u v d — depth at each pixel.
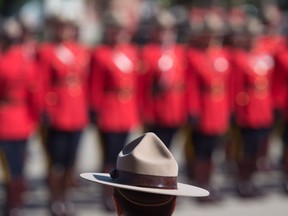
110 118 41.88
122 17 42.47
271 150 63.72
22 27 39.81
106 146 42.22
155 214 15.98
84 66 41.31
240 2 73.38
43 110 40.06
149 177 16.11
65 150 40.75
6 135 38.56
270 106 47.91
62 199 40.97
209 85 44.75
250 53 47.28
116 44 42.34
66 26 40.62
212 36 45.00
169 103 43.84
